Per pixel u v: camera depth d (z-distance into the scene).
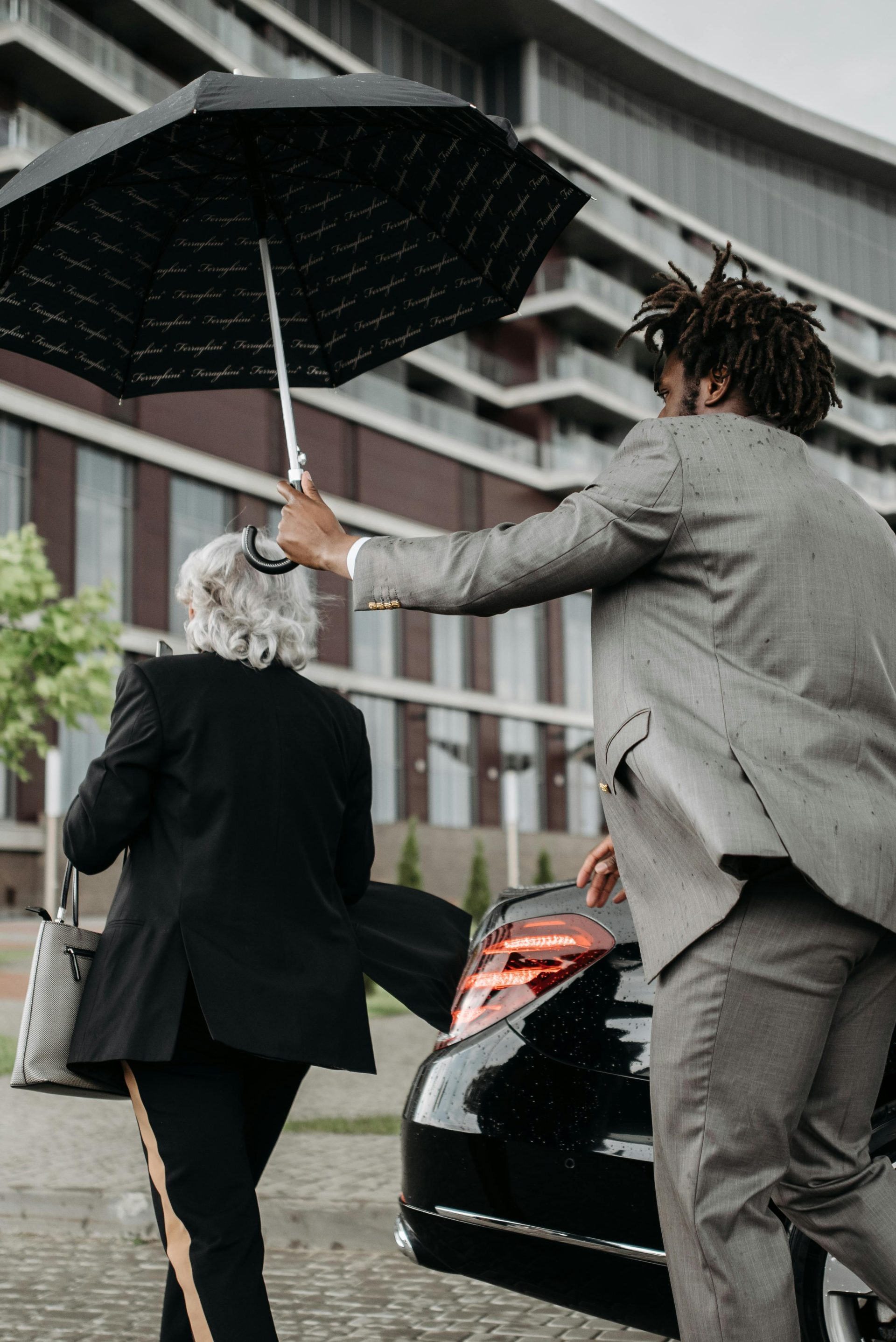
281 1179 4.97
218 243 2.71
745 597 1.92
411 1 40.09
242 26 34.97
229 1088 2.35
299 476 2.34
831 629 1.93
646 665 1.97
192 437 32.19
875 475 50.97
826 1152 2.07
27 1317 3.60
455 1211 2.64
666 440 1.99
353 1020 2.37
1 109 29.42
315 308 2.86
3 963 16.16
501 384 41.03
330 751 2.55
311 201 2.67
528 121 41.97
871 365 51.62
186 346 2.87
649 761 1.91
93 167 2.29
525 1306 3.71
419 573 2.07
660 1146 1.97
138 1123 2.34
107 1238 4.52
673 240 45.34
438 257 2.77
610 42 42.88
